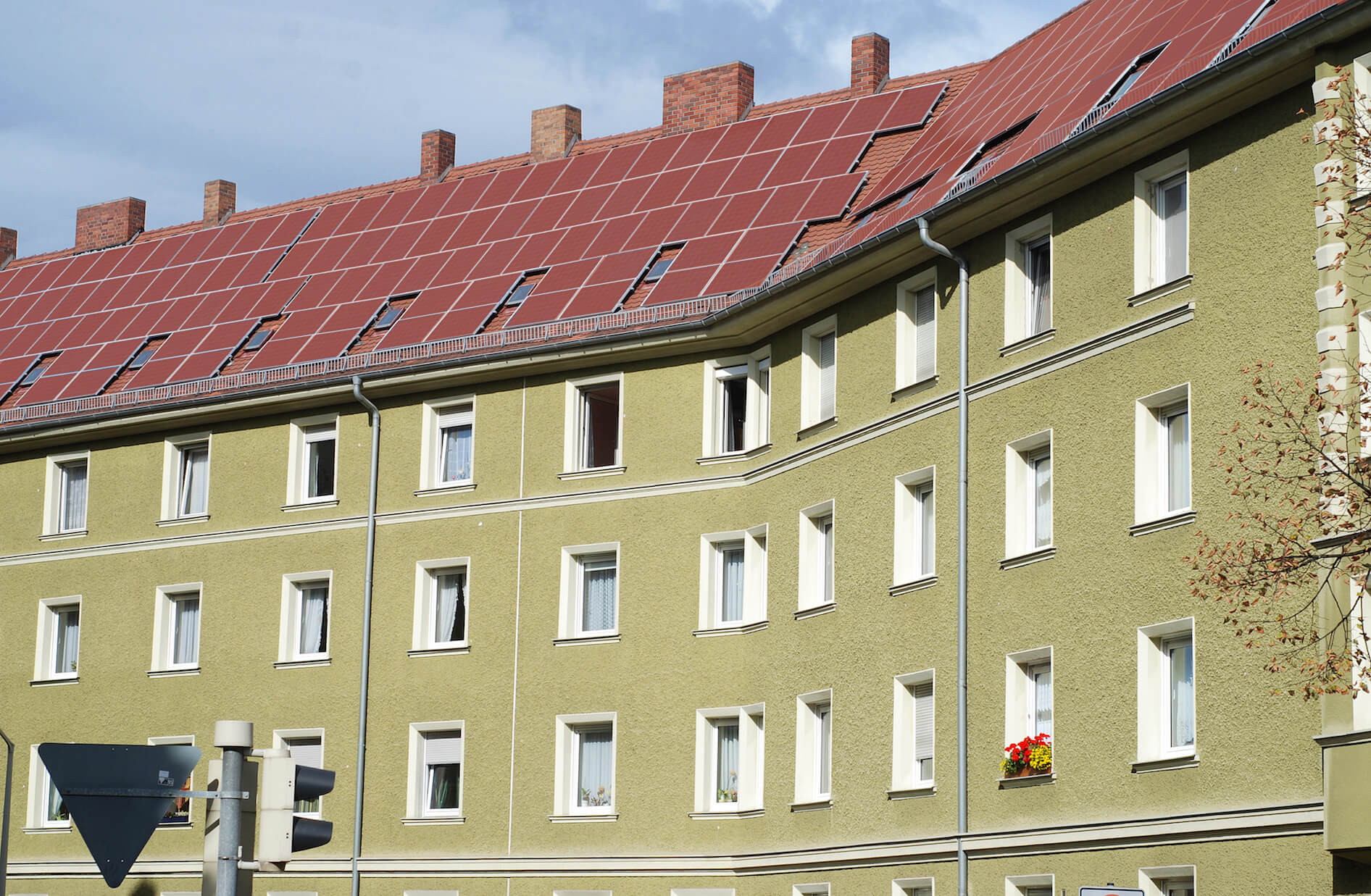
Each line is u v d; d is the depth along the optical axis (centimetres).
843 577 2906
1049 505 2539
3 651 3941
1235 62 2145
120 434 3891
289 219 4512
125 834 1066
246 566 3678
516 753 3309
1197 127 2289
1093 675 2370
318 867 3431
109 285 4603
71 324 4453
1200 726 2178
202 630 3697
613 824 3189
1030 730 2523
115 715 3759
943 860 2612
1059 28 3241
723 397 3291
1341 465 1941
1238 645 2133
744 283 3216
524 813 3281
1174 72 2350
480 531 3438
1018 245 2638
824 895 2866
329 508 3603
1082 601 2408
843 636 2891
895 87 3900
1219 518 2189
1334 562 1952
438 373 3484
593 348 3328
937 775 2647
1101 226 2456
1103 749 2341
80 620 3869
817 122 3738
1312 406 2045
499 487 3434
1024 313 2627
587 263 3594
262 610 3634
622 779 3198
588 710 3259
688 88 4212
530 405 3438
